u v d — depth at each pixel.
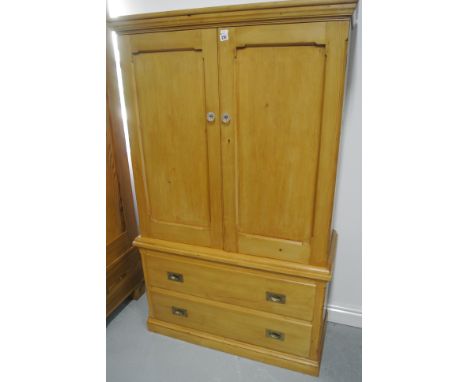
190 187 1.37
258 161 1.21
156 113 1.30
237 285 1.42
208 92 1.17
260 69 1.09
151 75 1.25
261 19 1.02
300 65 1.05
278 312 1.40
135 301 1.97
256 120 1.16
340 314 1.74
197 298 1.54
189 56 1.17
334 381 1.40
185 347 1.61
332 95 1.04
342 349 1.57
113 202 1.73
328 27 0.97
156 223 1.50
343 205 1.55
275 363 1.48
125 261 1.85
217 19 1.06
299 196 1.21
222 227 1.37
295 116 1.11
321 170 1.14
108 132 1.65
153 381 1.42
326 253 1.25
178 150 1.33
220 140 1.22
